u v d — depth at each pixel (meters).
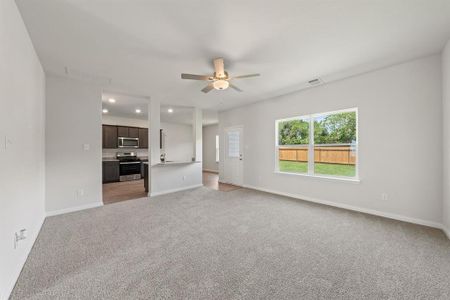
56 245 2.26
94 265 1.88
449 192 2.44
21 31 1.91
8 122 1.56
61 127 3.39
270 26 2.08
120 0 1.70
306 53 2.65
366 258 2.00
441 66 2.65
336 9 1.84
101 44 2.40
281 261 1.95
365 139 3.35
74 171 3.51
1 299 1.38
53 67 3.01
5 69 1.50
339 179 3.69
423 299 1.45
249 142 5.54
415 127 2.87
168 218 3.15
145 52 2.59
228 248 2.21
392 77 3.05
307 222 2.97
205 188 5.50
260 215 3.29
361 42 2.40
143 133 7.61
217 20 1.98
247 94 4.55
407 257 2.01
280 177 4.75
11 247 1.59
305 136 4.37
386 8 1.83
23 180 1.96
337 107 3.68
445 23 2.04
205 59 2.79
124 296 1.49
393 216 3.08
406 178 2.96
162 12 1.86
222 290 1.55
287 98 4.54
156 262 1.93
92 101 3.73
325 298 1.46
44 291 1.54
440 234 2.52
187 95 4.59
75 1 1.70
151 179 4.66
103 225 2.86
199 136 5.80
